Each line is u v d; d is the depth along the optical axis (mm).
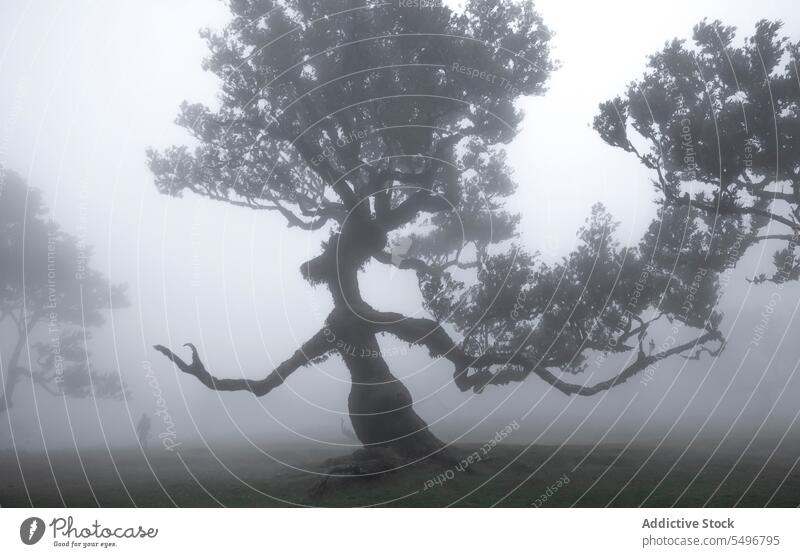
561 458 18391
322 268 20594
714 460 17656
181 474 18250
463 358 19844
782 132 17047
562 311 18469
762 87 17125
